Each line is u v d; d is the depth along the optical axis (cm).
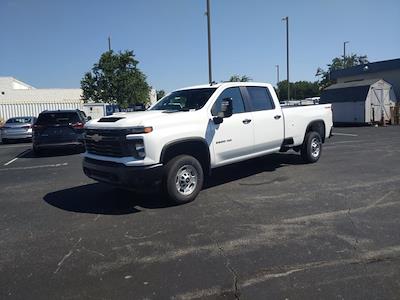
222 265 416
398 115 2417
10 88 5156
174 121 632
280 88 6500
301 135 932
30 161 1312
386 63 2869
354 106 2431
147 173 594
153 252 459
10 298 366
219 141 707
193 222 559
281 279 381
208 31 2062
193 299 352
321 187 734
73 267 428
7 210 674
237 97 768
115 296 363
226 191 726
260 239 485
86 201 706
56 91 5122
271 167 947
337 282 371
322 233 497
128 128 602
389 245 454
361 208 597
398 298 342
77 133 1419
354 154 1152
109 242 497
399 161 1003
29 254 470
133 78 3192
